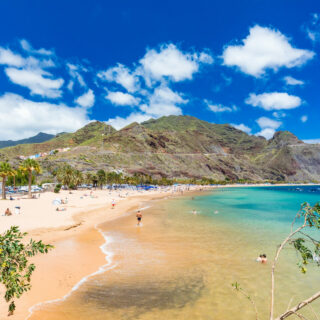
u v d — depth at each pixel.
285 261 21.48
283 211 61.91
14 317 12.53
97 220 45.00
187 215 52.81
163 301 14.70
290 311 4.66
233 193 166.00
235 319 12.83
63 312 13.27
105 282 17.25
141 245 27.14
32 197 81.12
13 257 6.00
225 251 24.80
